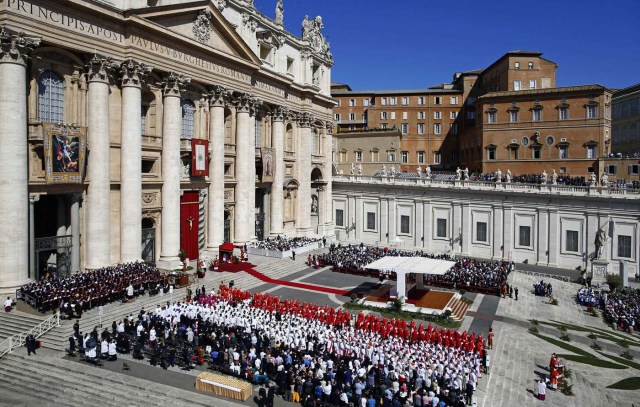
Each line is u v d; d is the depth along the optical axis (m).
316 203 71.31
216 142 48.16
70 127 33.53
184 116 46.03
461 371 24.28
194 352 26.06
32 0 31.06
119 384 23.20
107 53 36.28
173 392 22.72
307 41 64.62
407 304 37.97
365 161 91.44
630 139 84.81
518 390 25.42
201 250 48.06
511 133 73.69
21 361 24.88
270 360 24.48
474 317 36.78
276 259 51.03
